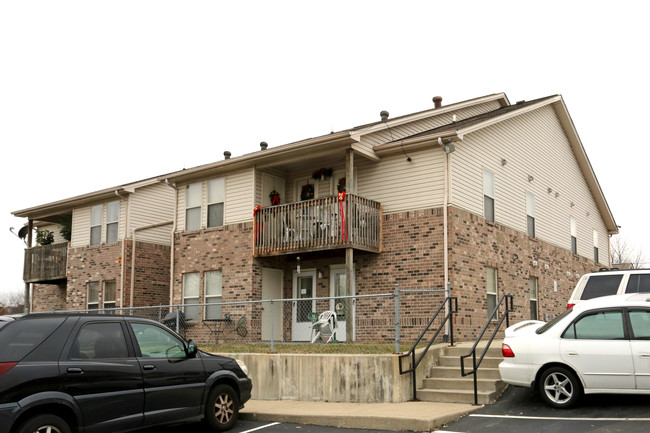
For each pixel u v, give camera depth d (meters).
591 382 9.79
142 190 24.98
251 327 18.98
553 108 24.33
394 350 12.98
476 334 17.05
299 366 12.93
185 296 21.38
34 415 7.41
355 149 17.39
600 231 29.02
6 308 47.78
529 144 22.02
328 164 19.62
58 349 7.85
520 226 20.62
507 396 11.28
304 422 10.50
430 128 20.52
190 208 21.69
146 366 8.73
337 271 18.92
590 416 9.35
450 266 16.50
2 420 7.07
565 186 25.03
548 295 22.05
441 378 12.23
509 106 24.06
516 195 20.61
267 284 19.77
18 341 7.59
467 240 17.30
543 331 10.41
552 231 23.19
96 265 24.98
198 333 20.36
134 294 23.97
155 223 25.22
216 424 9.71
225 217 20.44
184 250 21.48
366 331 17.62
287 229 18.47
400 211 17.64
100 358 8.27
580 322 10.12
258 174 19.98
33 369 7.49
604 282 12.13
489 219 18.78
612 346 9.73
